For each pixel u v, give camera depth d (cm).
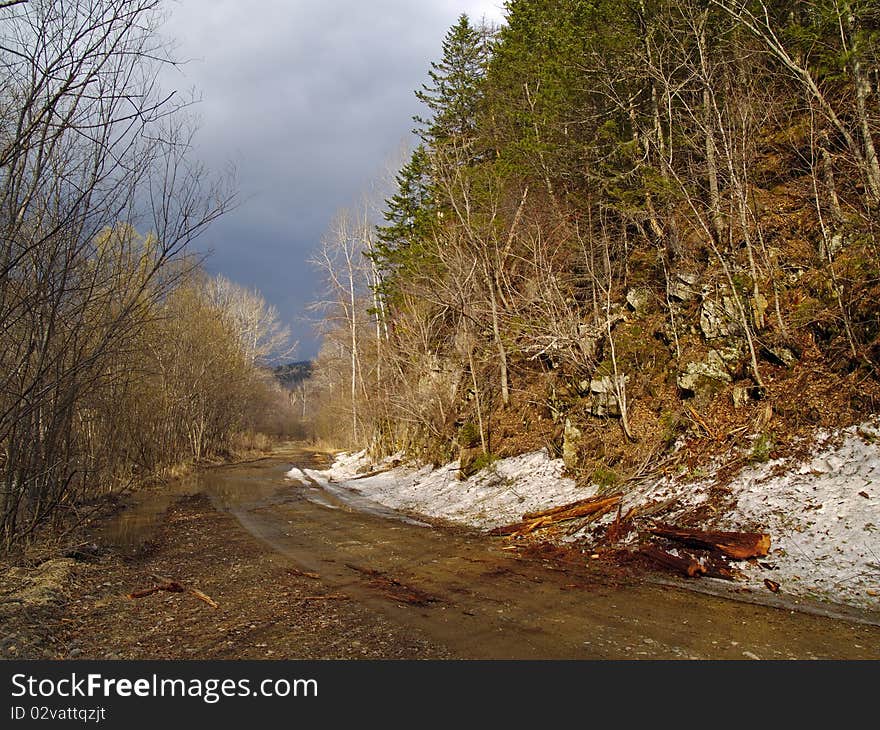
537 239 1839
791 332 1240
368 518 1645
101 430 2078
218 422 4756
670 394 1416
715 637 626
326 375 5450
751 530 930
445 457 2208
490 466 1805
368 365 3403
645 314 1627
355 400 3481
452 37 2842
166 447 3347
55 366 1180
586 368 1653
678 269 1548
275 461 4566
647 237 1698
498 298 2120
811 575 778
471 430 2047
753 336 1292
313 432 7631
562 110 1800
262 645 639
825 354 1172
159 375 3055
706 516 1023
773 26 1424
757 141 1454
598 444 1491
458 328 2286
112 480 2252
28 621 699
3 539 1103
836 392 1089
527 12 2138
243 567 1052
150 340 2300
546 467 1633
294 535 1393
